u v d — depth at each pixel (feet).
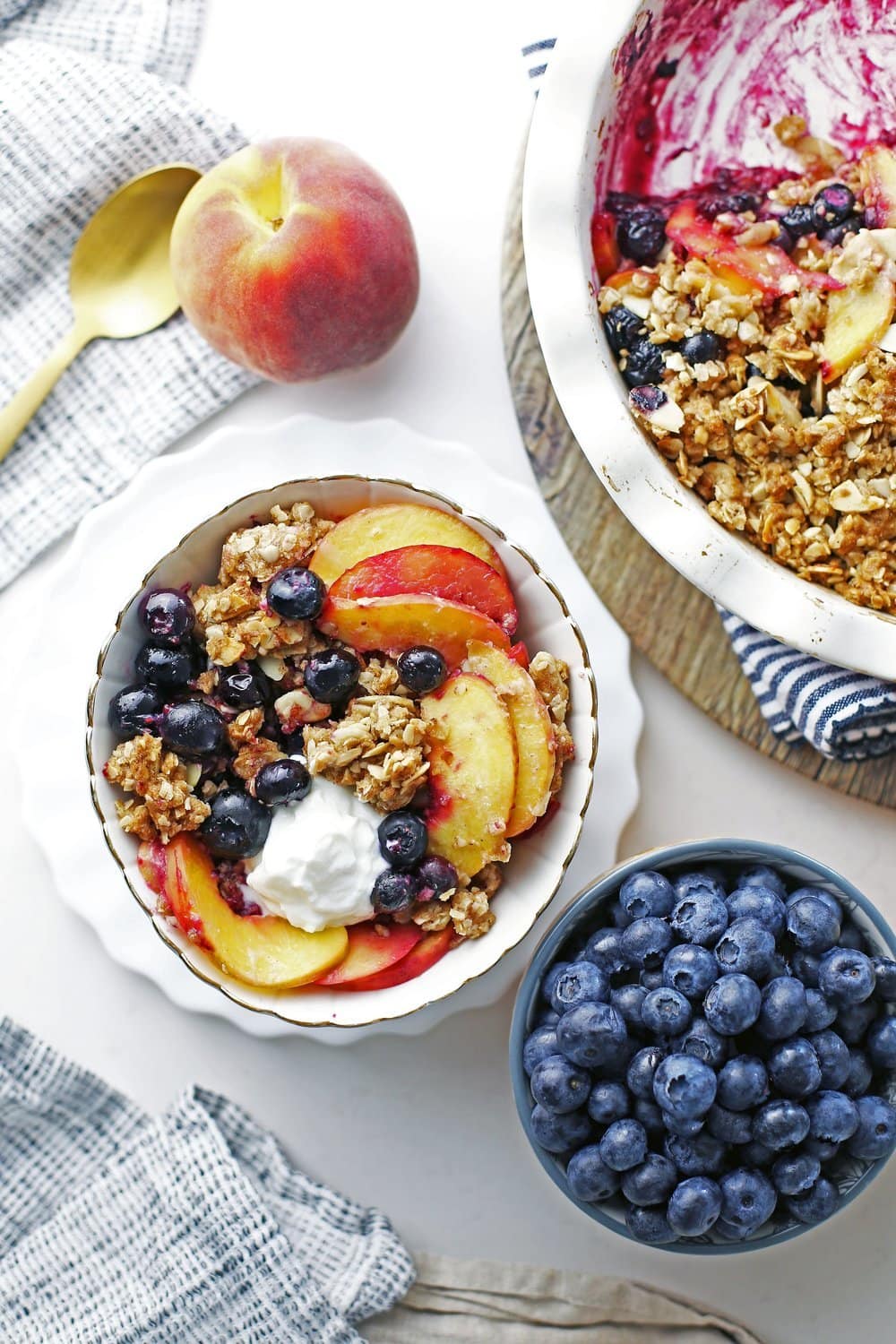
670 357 2.53
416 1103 2.68
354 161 2.52
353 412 2.67
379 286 2.51
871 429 2.51
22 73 2.64
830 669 2.55
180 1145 2.63
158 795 2.39
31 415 2.66
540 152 2.48
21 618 2.68
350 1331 2.61
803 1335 2.67
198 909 2.38
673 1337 2.64
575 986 2.37
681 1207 2.32
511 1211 2.68
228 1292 2.61
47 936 2.68
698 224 2.56
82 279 2.68
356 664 2.42
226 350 2.57
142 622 2.42
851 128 2.58
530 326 2.64
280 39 2.70
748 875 2.45
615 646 2.62
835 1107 2.34
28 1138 2.67
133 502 2.59
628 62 2.51
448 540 2.45
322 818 2.40
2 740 2.67
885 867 2.67
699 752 2.67
